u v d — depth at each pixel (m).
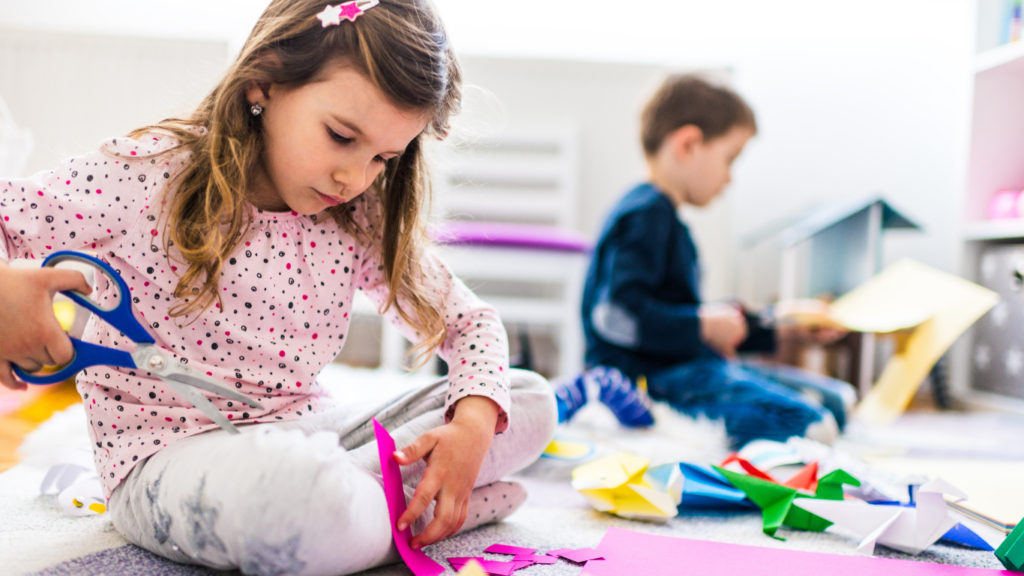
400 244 0.75
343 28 0.62
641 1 2.49
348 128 0.61
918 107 2.35
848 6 2.41
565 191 2.42
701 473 0.90
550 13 2.50
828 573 0.62
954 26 2.30
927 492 0.71
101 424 0.65
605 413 1.60
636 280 1.43
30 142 1.42
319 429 0.68
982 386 1.89
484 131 2.37
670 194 1.58
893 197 2.36
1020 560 0.64
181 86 2.22
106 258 0.64
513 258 1.92
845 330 1.52
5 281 0.52
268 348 0.67
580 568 0.62
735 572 0.62
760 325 1.52
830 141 2.41
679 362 1.45
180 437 0.61
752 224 2.43
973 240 1.91
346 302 0.73
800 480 0.86
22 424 1.12
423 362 0.77
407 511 0.58
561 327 2.25
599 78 2.45
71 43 2.21
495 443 0.72
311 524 0.49
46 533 0.67
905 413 1.76
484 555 0.65
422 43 0.64
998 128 1.90
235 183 0.63
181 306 0.64
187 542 0.54
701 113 1.53
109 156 0.62
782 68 2.43
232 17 2.37
